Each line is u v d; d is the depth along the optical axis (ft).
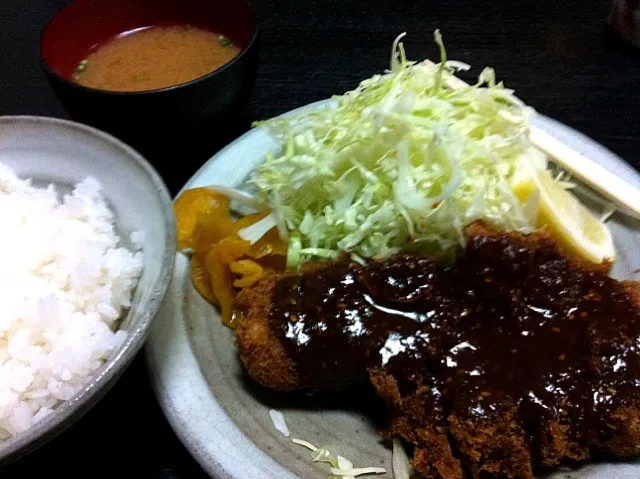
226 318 0.93
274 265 1.00
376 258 0.95
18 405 0.75
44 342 0.80
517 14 1.48
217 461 0.74
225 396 0.83
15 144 0.96
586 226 0.96
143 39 1.21
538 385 0.76
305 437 0.81
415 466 0.75
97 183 0.93
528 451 0.73
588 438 0.74
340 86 1.33
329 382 0.83
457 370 0.78
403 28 1.47
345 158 1.02
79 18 1.15
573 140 1.07
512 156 1.02
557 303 0.83
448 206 0.95
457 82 1.14
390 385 0.78
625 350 0.77
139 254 0.87
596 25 1.44
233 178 1.07
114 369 0.69
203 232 0.98
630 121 1.21
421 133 0.99
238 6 1.15
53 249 0.88
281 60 1.40
